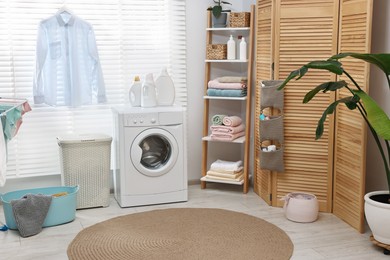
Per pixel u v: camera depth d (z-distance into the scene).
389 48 3.48
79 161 4.14
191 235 3.54
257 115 4.49
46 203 3.66
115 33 4.61
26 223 3.54
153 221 3.86
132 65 4.71
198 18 4.88
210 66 4.95
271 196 4.23
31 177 4.52
